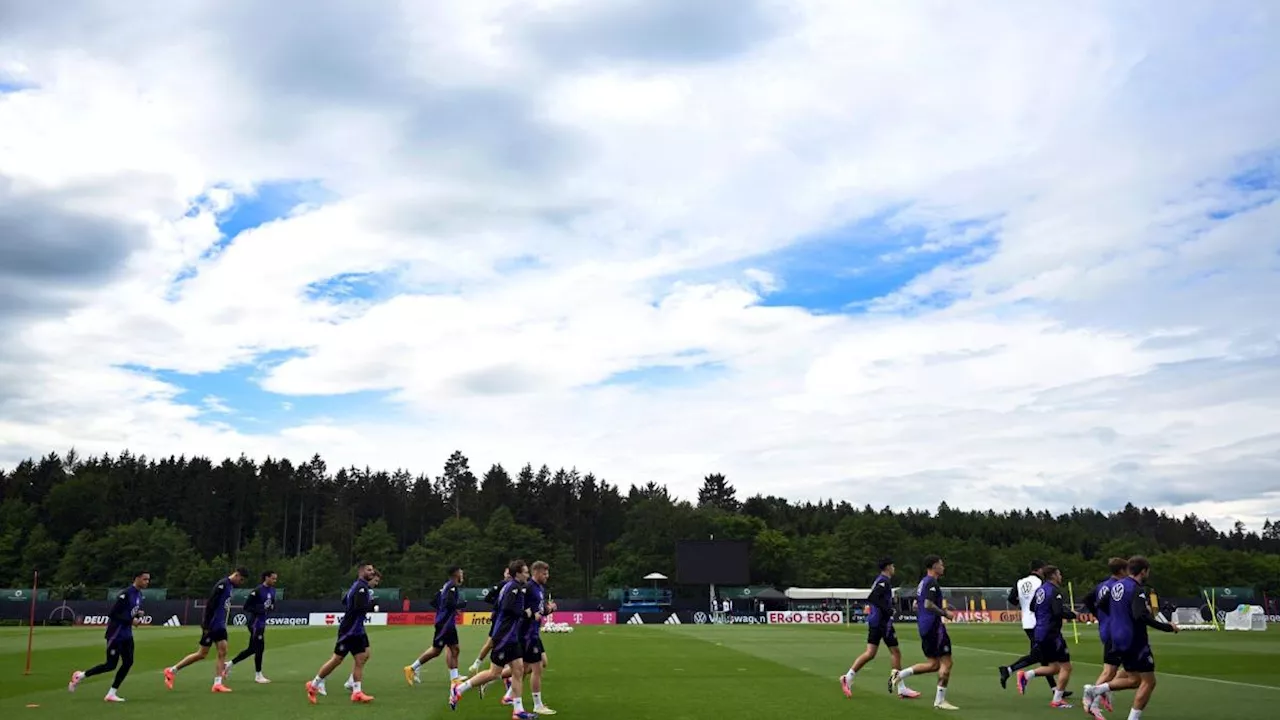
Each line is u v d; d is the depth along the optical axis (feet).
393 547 326.03
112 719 40.47
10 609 187.83
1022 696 51.11
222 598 52.95
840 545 343.05
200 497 363.35
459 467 441.68
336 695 50.08
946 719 41.60
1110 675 40.50
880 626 49.37
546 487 416.46
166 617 187.21
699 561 216.95
